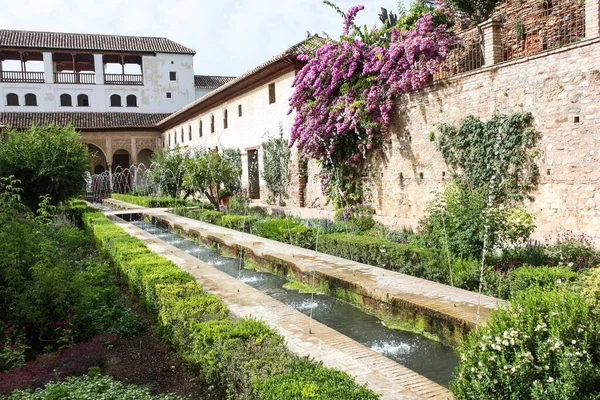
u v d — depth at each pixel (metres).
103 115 33.59
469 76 9.55
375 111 12.11
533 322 2.65
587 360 2.41
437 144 10.27
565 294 2.80
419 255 6.83
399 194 11.67
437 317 4.90
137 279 6.08
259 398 2.88
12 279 5.04
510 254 6.41
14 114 31.33
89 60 35.25
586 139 7.50
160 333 4.86
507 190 8.78
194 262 7.87
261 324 4.03
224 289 6.09
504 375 2.53
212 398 3.59
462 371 2.77
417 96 10.92
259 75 17.72
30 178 13.28
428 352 4.61
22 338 4.73
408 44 10.91
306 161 15.38
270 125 17.72
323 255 8.37
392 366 3.66
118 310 5.47
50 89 32.84
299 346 4.09
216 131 24.00
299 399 2.66
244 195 16.77
